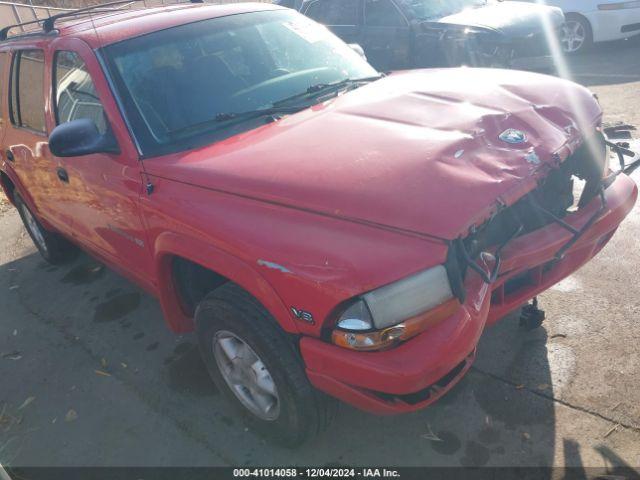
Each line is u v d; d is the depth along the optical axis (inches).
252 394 107.5
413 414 113.1
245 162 100.0
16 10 574.2
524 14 288.7
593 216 103.5
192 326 124.0
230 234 91.4
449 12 302.2
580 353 121.4
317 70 138.6
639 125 235.5
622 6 347.9
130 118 115.0
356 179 88.8
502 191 87.5
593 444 100.9
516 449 102.4
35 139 150.9
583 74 324.8
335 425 113.2
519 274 101.9
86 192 129.9
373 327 79.2
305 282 81.8
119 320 160.4
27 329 163.6
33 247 219.5
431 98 113.3
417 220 81.7
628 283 142.1
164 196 105.0
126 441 117.4
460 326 83.6
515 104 108.0
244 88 126.7
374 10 307.3
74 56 129.3
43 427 124.7
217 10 142.6
